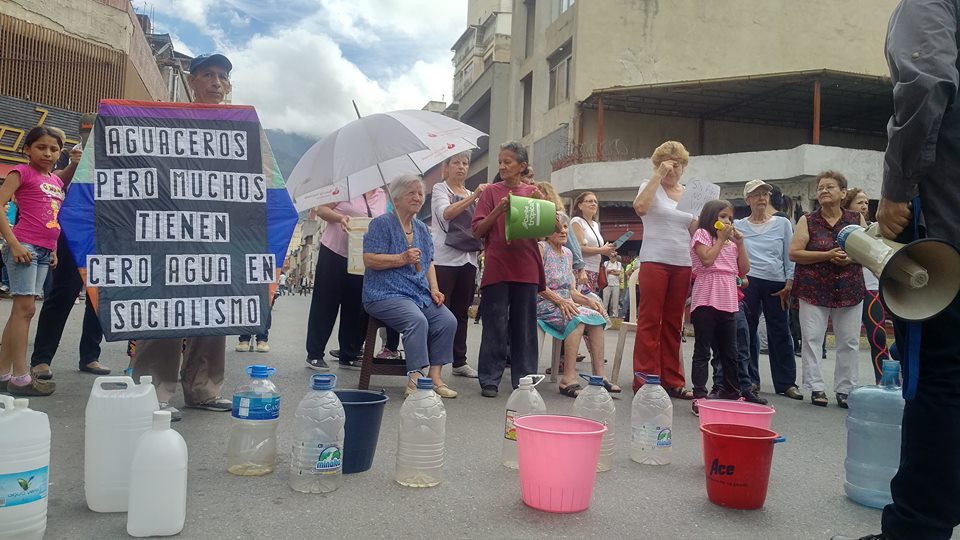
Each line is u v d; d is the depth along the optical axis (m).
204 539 2.40
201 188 4.07
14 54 18.38
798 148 16.89
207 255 4.02
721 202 5.46
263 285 4.12
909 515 2.23
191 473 3.12
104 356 6.27
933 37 2.13
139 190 3.94
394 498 2.92
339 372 6.10
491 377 5.34
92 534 2.39
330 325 6.13
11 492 2.16
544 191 6.33
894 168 2.19
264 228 4.17
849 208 6.93
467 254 6.24
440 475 3.20
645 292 5.69
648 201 5.59
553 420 3.17
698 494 3.21
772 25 20.22
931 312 2.05
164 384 4.00
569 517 2.80
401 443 3.15
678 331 5.78
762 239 6.43
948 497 2.16
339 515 2.69
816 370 5.94
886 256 2.12
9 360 4.46
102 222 3.85
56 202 4.71
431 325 5.20
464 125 5.97
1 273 12.88
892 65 2.23
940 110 2.08
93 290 3.78
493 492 3.08
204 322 3.96
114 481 2.61
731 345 5.44
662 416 3.73
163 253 3.94
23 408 2.24
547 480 2.82
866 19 20.33
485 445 3.88
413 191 5.04
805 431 4.75
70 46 19.52
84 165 3.87
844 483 3.32
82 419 3.90
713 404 3.95
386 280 4.99
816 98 16.91
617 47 20.27
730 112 20.59
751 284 6.41
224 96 4.48
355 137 5.35
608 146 20.45
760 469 2.98
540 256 5.45
